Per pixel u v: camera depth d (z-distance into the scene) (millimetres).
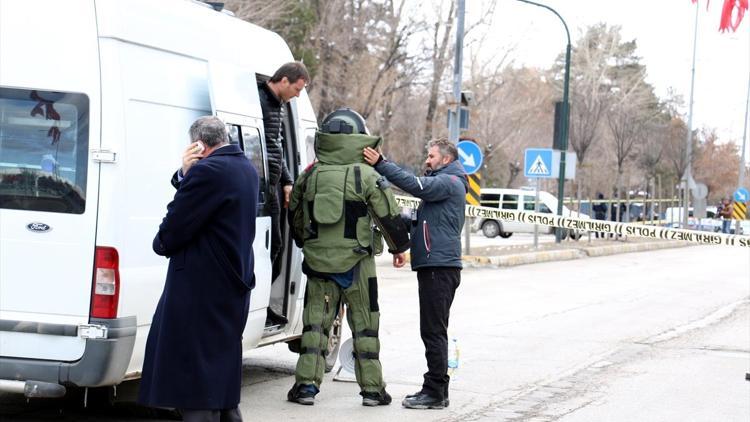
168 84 6859
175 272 5656
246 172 5777
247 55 8055
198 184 5578
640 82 64250
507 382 9336
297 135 9047
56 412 7551
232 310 5719
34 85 6383
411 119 47844
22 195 6371
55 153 6355
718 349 11688
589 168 49875
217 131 5773
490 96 52000
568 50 31031
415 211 8406
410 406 8031
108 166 6312
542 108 66500
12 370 6336
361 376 8102
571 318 14203
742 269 24625
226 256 5668
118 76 6387
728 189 89438
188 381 5594
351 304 8086
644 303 16422
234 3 30906
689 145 48625
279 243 8258
